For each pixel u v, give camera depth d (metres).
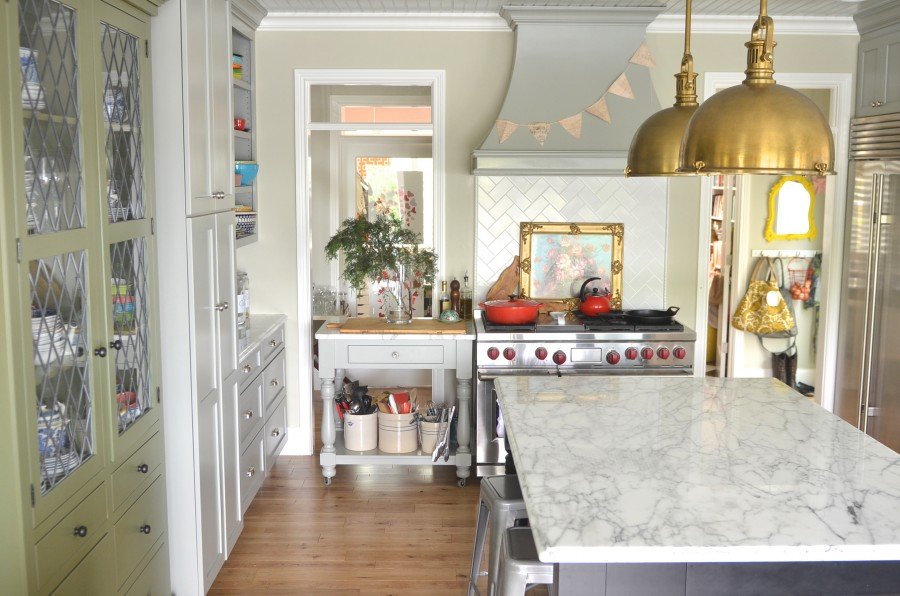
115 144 2.70
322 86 6.54
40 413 2.18
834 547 1.77
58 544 2.28
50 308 2.23
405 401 4.81
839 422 2.71
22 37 2.06
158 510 3.11
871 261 4.87
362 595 3.50
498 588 2.68
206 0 3.38
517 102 4.75
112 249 2.68
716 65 5.02
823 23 4.99
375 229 4.84
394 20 4.92
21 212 2.04
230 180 3.77
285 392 5.14
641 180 5.08
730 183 6.64
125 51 2.77
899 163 4.66
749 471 2.22
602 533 1.82
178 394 3.17
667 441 2.49
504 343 4.56
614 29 4.75
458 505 4.49
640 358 4.57
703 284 5.17
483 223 5.09
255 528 4.17
